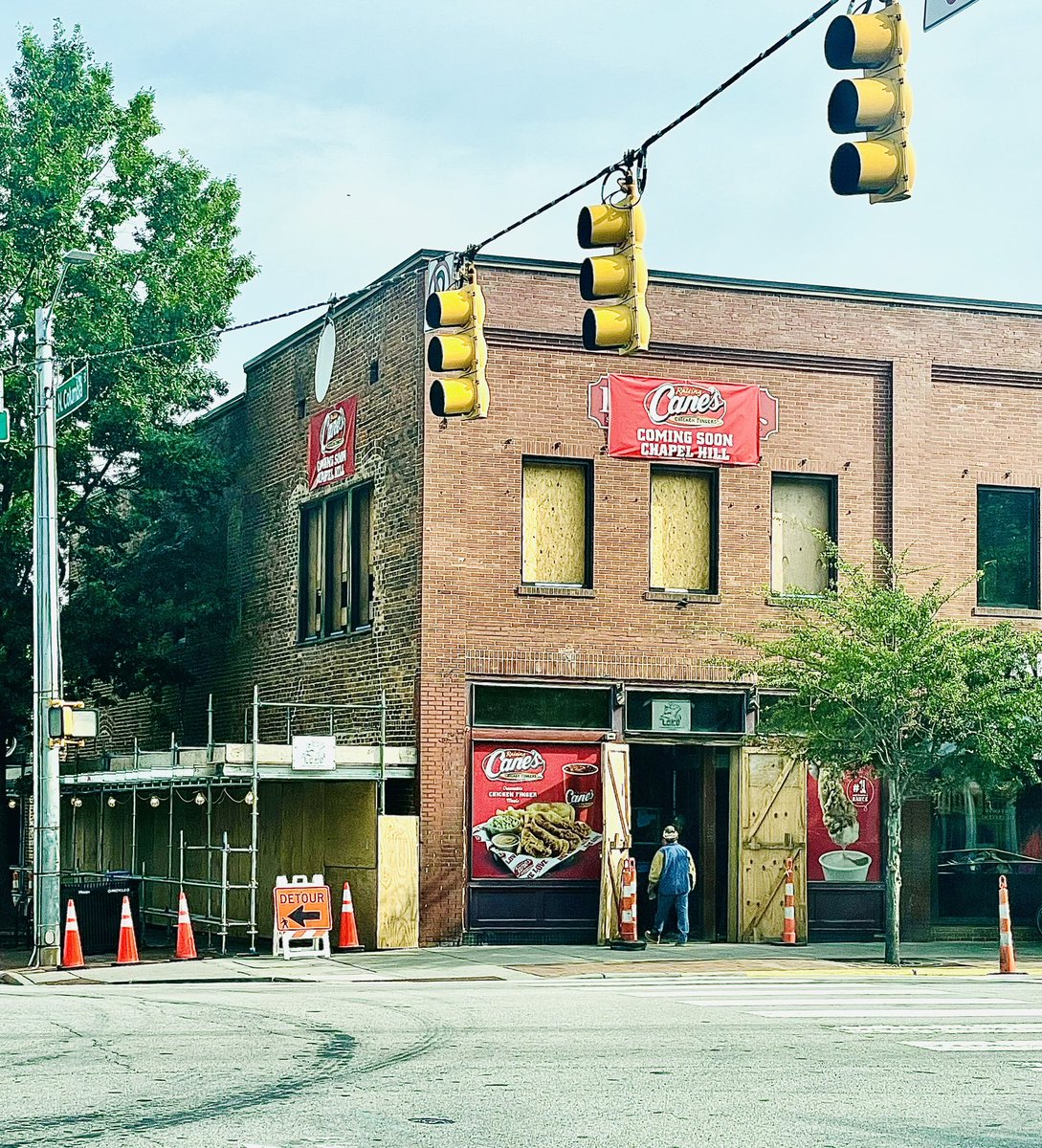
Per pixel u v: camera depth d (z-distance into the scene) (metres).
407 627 25.97
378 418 27.47
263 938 27.33
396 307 26.98
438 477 25.70
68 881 29.50
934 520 27.86
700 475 27.20
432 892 25.03
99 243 31.78
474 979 20.75
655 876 25.52
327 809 25.97
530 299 26.20
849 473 27.59
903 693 22.81
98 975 21.48
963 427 28.20
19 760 36.19
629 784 25.91
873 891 27.06
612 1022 14.86
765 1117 9.87
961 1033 14.09
